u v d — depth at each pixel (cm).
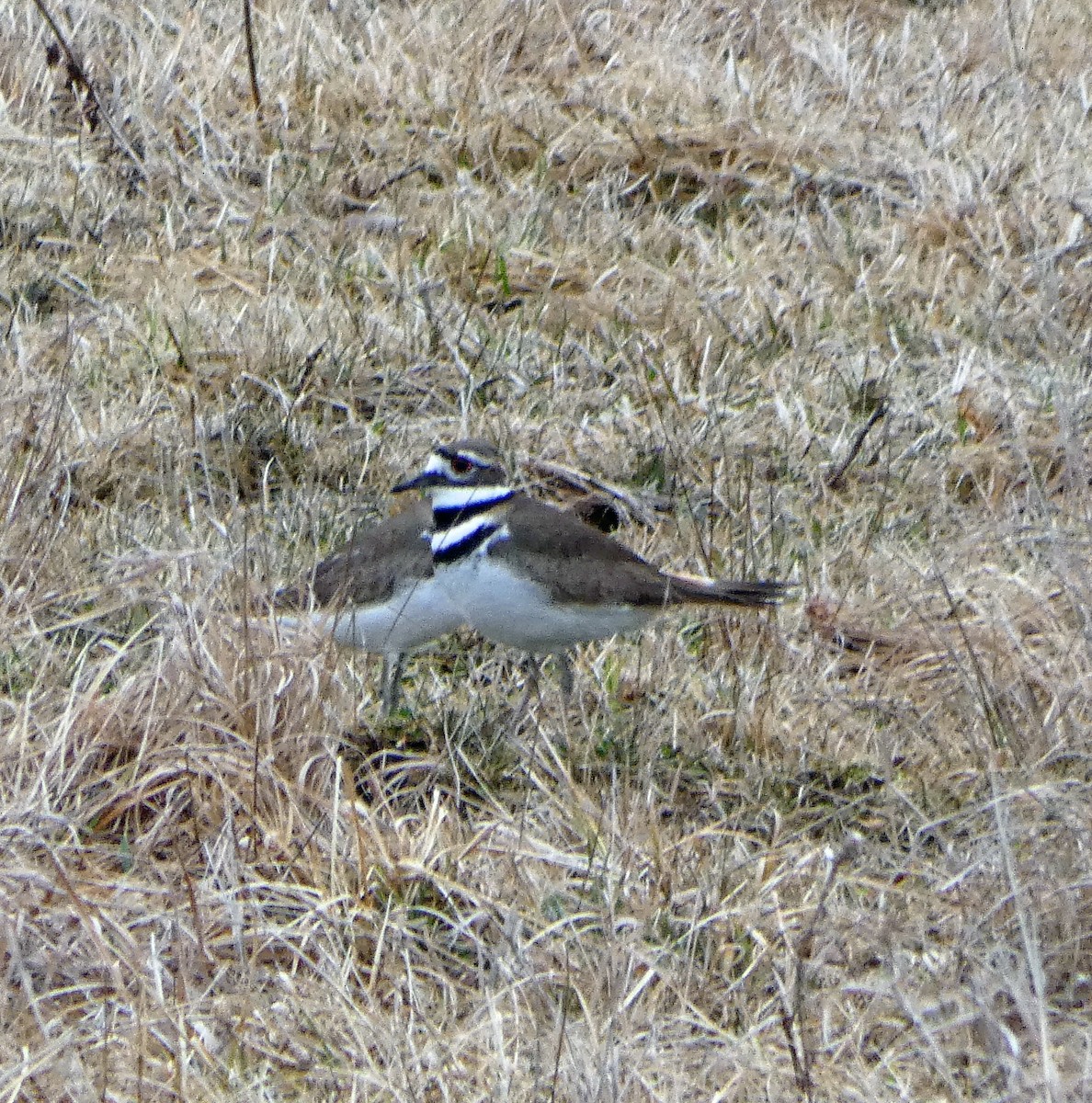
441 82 1680
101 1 1692
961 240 1572
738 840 936
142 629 983
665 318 1459
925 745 1037
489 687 1102
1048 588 1175
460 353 1400
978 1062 770
